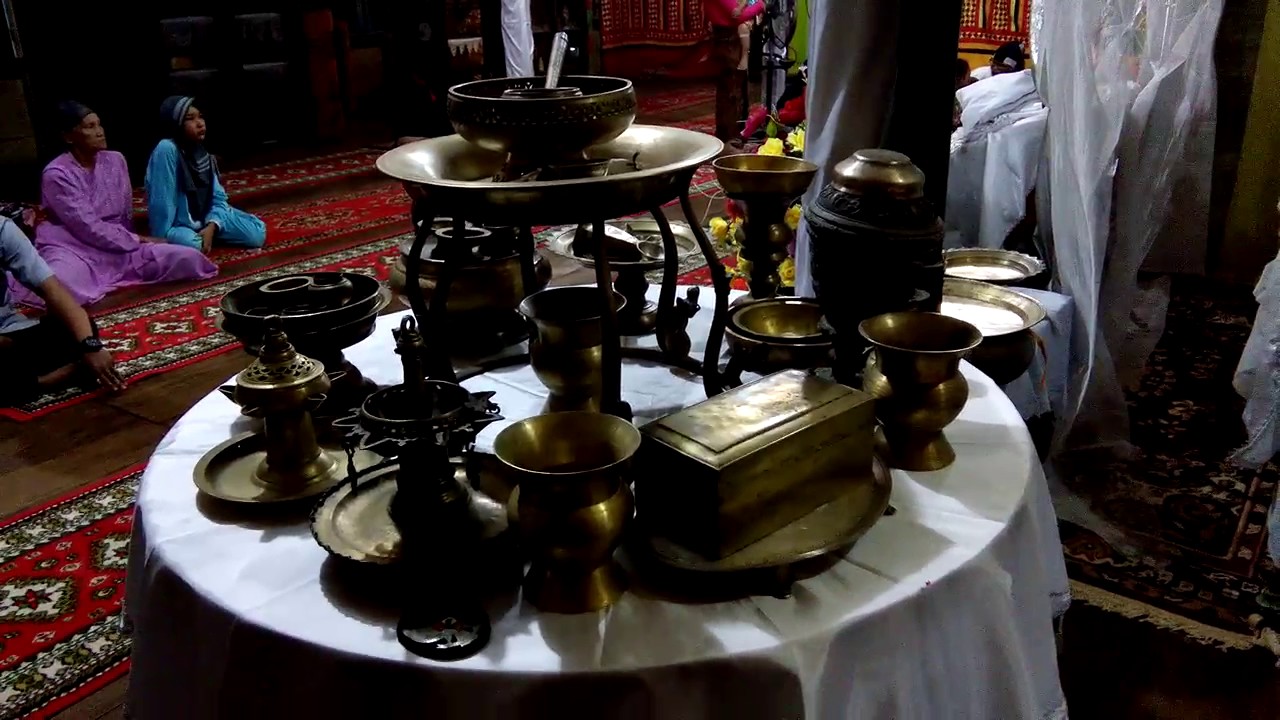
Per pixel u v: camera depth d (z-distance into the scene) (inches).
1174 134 110.4
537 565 41.8
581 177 50.6
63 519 102.4
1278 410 95.0
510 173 53.0
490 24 270.8
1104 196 101.7
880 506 46.4
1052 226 109.2
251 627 40.2
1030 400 84.9
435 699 37.1
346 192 258.1
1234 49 153.6
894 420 51.7
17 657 82.0
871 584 41.8
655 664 37.0
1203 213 130.8
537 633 39.1
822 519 45.8
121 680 79.7
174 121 195.8
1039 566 50.3
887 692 40.6
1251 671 78.9
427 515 44.4
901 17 77.9
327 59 331.9
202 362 144.4
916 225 55.6
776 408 45.9
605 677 36.6
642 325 73.6
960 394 51.4
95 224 176.4
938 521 46.9
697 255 183.6
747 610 40.3
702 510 41.4
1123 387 130.1
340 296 61.2
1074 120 99.8
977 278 97.0
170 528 48.1
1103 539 98.0
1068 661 80.6
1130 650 81.8
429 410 43.9
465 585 42.4
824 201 57.9
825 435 45.3
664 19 450.0
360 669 37.9
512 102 48.9
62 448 118.6
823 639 38.6
